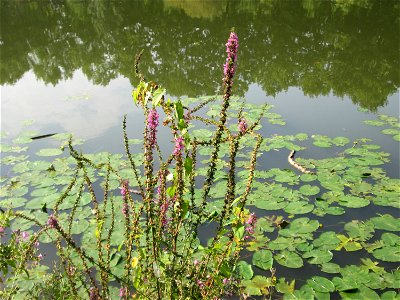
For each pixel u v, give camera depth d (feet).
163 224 11.27
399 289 16.98
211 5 105.91
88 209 23.48
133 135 35.73
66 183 26.63
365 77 49.14
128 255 11.59
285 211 22.57
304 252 19.44
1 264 13.16
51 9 123.24
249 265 18.47
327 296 16.66
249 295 16.76
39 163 29.99
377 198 23.47
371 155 28.86
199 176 26.55
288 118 37.42
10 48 80.43
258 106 40.50
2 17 115.24
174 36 76.13
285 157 29.53
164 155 29.68
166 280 11.27
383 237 20.21
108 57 67.77
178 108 9.40
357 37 67.26
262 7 98.27
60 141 35.09
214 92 46.29
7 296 13.61
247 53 60.49
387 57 56.54
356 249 19.44
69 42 81.15
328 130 34.50
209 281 12.12
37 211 23.57
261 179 26.25
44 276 17.49
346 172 26.55
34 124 40.19
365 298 16.53
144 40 75.87
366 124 35.60
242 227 10.61
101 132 36.86
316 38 67.77
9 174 28.55
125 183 11.65
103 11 111.24
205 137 32.65
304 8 92.99
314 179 25.80
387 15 81.82
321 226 21.34
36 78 61.36
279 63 55.31
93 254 19.35
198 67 57.36
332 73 50.70
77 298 12.40
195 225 12.02
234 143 10.94
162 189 10.88
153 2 119.24
